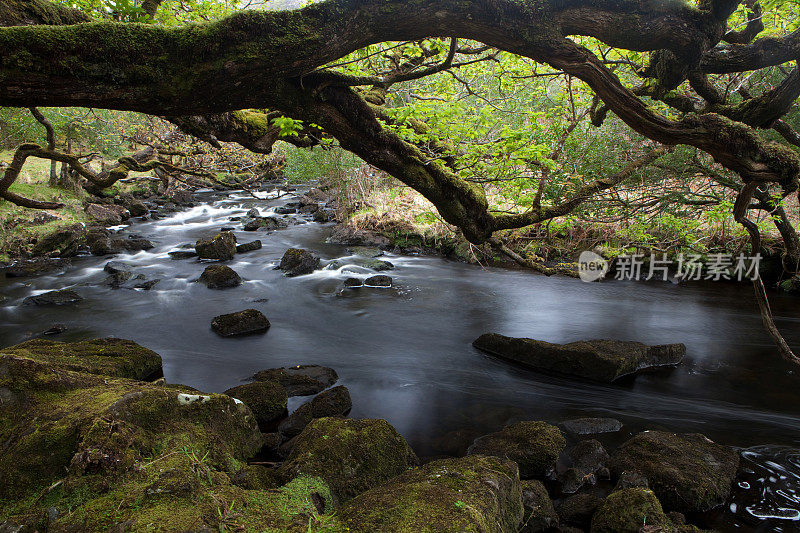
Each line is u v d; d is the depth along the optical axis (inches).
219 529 85.0
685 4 106.9
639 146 340.8
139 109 105.0
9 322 313.9
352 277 416.2
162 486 93.3
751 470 161.9
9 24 132.8
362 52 188.7
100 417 107.2
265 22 102.1
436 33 109.7
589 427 190.5
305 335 297.6
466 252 464.1
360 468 135.5
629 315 328.5
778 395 218.7
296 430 184.1
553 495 154.2
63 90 95.2
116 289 386.0
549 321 320.8
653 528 122.7
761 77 286.2
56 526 86.0
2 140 578.6
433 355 269.3
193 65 101.7
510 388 229.9
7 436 109.4
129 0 142.2
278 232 585.0
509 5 105.5
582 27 109.2
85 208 597.0
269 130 195.9
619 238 403.9
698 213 343.6
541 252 430.6
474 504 96.0
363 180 595.2
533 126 205.3
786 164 122.3
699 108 175.3
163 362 253.4
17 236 472.7
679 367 251.1
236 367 249.8
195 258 478.6
